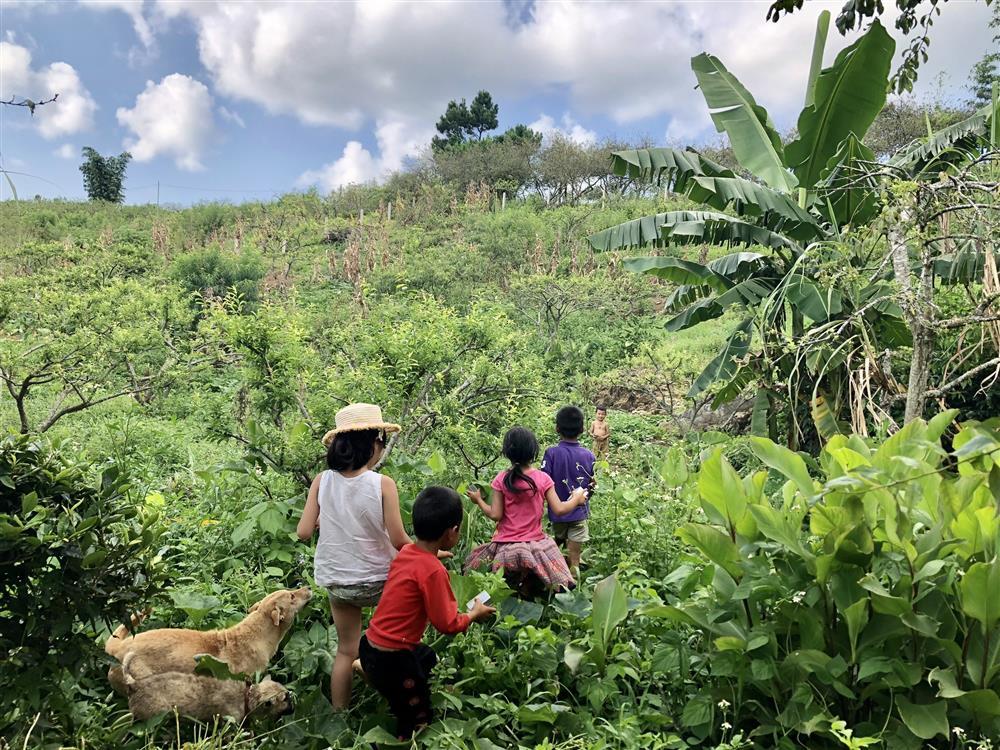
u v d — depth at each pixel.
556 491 4.88
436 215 36.50
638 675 3.45
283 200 44.91
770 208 7.87
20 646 2.67
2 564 2.63
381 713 3.30
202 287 22.23
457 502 3.12
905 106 25.58
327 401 5.39
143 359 12.38
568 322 18.16
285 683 3.61
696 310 9.00
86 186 51.75
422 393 5.86
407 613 3.04
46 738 2.71
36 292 13.70
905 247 5.17
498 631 3.78
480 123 63.31
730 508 3.32
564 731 3.18
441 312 6.57
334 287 25.88
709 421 11.30
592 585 4.59
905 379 7.80
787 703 3.12
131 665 3.01
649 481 6.76
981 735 2.77
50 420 8.37
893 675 2.90
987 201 5.33
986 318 4.71
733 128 8.84
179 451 8.72
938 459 3.34
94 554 2.70
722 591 3.23
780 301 7.43
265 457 5.09
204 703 3.08
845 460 3.28
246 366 5.42
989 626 2.80
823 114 7.81
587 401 12.87
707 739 3.24
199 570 4.53
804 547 3.21
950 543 2.93
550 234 29.83
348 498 3.28
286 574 4.46
